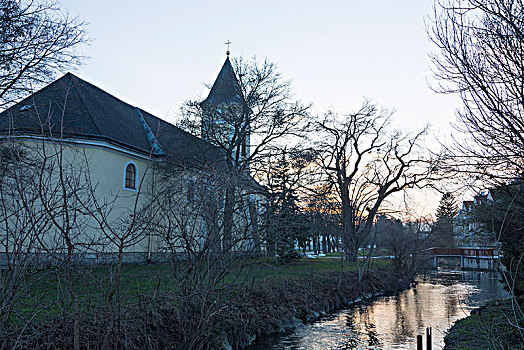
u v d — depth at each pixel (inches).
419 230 1643.7
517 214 363.6
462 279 1563.7
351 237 1368.1
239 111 1165.7
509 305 421.7
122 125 1179.3
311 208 1054.4
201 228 378.3
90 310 317.7
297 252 1278.3
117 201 1001.5
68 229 256.2
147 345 351.3
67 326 313.9
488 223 418.3
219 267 372.5
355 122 1589.6
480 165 361.1
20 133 314.5
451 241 2224.4
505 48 320.8
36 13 666.8
